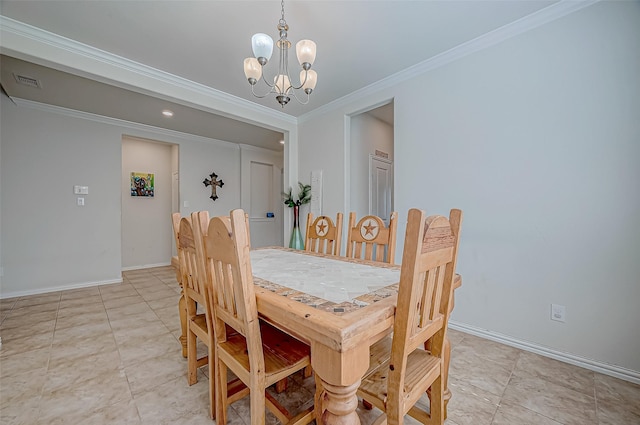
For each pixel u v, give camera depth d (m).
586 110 1.77
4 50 1.95
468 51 2.27
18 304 3.02
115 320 2.58
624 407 1.41
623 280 1.66
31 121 3.40
